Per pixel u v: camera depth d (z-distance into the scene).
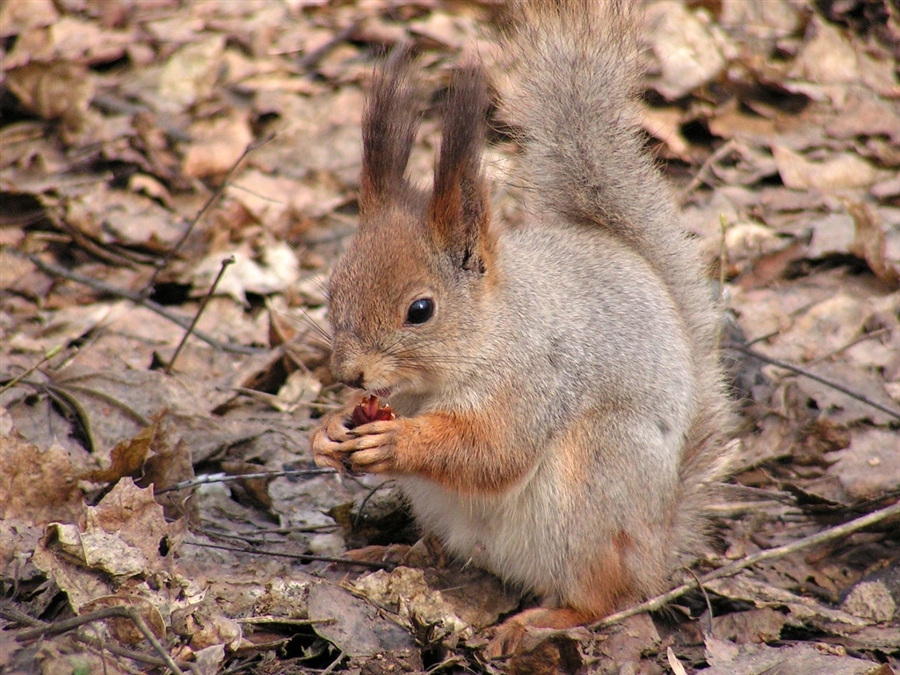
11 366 11.01
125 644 7.11
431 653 8.05
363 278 8.36
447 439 8.45
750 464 10.77
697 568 9.45
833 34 17.42
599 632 8.59
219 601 7.99
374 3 19.23
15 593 7.48
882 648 8.36
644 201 10.17
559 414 8.73
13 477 8.31
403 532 9.95
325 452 8.48
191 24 18.27
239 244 14.44
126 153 15.34
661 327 9.31
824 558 9.60
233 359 12.27
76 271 13.39
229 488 10.20
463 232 8.53
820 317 12.88
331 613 8.08
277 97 17.11
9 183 14.38
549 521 8.73
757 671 7.95
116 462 8.96
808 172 15.39
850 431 11.02
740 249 13.98
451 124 8.46
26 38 17.05
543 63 10.30
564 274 9.27
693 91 16.50
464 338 8.52
